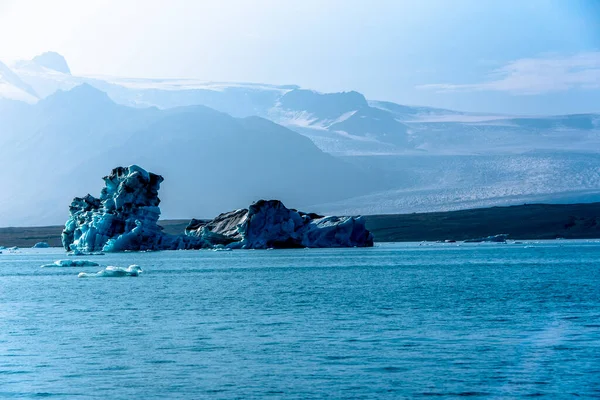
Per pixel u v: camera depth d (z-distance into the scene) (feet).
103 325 562.66
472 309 631.15
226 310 644.69
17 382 391.65
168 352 457.68
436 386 376.89
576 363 417.08
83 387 382.01
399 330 524.11
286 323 563.48
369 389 373.40
